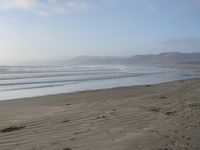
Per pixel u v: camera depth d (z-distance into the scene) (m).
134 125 8.02
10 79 37.34
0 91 23.08
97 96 17.36
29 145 6.25
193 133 7.12
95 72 62.06
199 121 8.49
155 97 14.21
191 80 30.97
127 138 6.62
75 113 10.16
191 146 6.07
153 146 6.02
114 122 8.43
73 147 6.00
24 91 23.14
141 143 6.22
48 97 17.36
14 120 9.61
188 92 16.56
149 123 8.26
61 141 6.49
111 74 52.72
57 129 7.69
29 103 14.62
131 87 23.50
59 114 10.14
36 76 44.44
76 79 37.69
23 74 50.59
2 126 8.65
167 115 9.39
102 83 31.56
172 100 12.97
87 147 5.97
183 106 11.20
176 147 5.99
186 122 8.36
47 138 6.80
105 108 11.05
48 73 55.16
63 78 39.69
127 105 11.63
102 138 6.66
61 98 16.73
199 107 10.93
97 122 8.48
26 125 8.38
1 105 13.83
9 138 6.86
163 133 7.09
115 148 5.86
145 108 10.80
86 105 12.32
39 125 8.29
